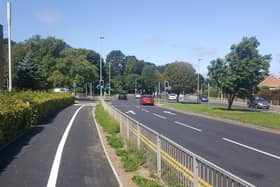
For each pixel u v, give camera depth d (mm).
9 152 15500
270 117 33500
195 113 42312
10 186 10266
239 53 44969
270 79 118812
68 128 24812
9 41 31125
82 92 113812
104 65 149125
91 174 11734
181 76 87438
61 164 13227
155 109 50562
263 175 11906
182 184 8641
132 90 164750
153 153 11773
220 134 22641
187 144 18453
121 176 11672
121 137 20016
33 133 21812
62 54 96688
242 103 77375
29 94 28484
